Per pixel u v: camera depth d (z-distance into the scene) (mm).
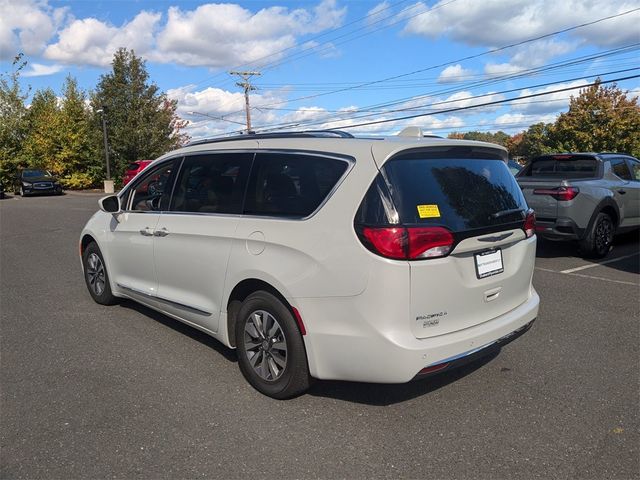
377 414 3564
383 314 3162
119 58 35875
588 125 43062
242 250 3844
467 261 3434
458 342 3312
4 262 9078
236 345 4023
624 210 8984
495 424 3426
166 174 4969
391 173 3283
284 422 3463
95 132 36000
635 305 6004
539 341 4895
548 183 8289
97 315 5801
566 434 3303
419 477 2885
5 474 2928
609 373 4195
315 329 3406
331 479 2871
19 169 36594
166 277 4734
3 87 37406
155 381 4105
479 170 3738
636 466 2971
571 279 7234
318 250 3363
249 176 4027
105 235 5672
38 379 4156
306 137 3822
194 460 3049
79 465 3008
